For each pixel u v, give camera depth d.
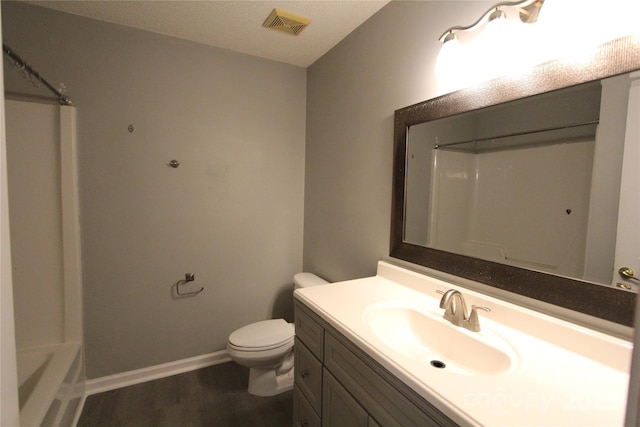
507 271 1.07
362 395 0.94
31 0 1.60
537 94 0.97
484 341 0.94
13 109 1.62
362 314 1.12
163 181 2.01
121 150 1.88
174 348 2.12
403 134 1.48
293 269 2.50
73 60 1.74
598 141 0.84
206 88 2.09
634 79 0.77
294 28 1.85
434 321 1.10
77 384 1.72
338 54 2.02
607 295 0.83
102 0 1.60
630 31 0.79
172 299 2.09
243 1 1.60
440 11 1.30
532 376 0.75
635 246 0.78
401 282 1.47
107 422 1.65
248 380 2.04
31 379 1.59
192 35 1.95
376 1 1.58
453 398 0.67
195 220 2.12
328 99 2.14
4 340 0.57
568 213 0.91
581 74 0.86
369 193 1.76
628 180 0.79
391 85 1.58
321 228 2.25
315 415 1.22
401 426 0.79
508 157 1.06
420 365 0.80
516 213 1.04
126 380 1.98
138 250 1.97
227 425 1.65
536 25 0.97
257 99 2.26
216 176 2.16
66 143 1.70
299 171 2.47
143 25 1.84
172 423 1.65
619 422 0.60
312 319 1.24
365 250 1.80
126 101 1.87
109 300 1.91
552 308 0.95
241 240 2.29
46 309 1.73
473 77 1.17
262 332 1.87
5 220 0.58
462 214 1.23
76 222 1.75
